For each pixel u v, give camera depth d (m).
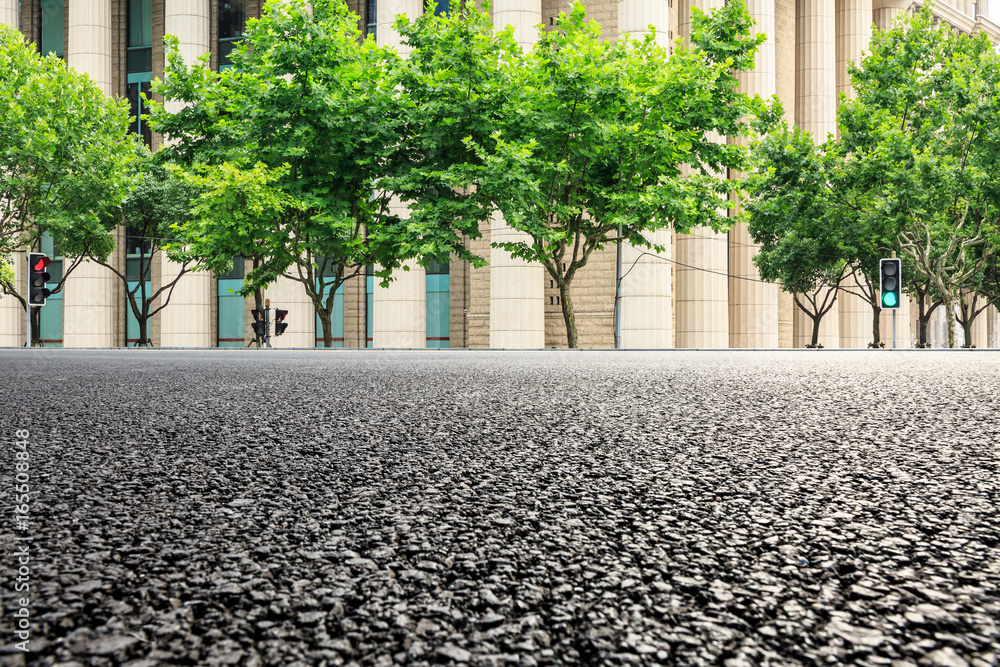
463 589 1.28
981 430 3.57
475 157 21.98
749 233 37.09
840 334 46.31
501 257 33.12
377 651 1.01
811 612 1.15
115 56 44.47
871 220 29.00
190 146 22.62
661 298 33.28
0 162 30.00
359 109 21.72
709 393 5.68
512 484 2.30
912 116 30.42
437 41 21.56
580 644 1.03
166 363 11.40
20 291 42.72
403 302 35.41
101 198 32.00
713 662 0.97
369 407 4.68
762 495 2.12
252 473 2.49
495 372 8.56
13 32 30.92
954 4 70.75
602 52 22.20
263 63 21.88
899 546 1.56
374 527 1.76
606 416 4.18
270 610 1.17
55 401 5.09
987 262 34.53
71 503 2.01
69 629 1.06
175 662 0.96
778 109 30.67
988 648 1.00
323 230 22.19
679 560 1.46
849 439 3.28
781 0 46.09
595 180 23.09
